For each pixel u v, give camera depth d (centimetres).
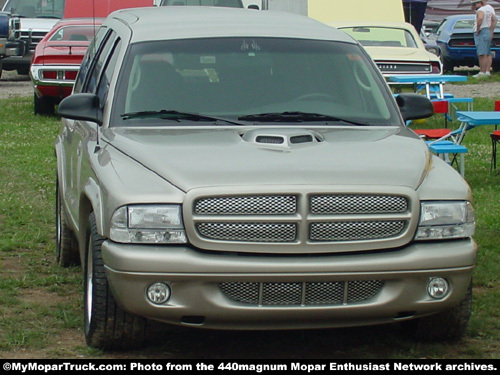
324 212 549
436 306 567
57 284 781
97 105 677
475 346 623
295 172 559
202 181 549
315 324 557
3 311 698
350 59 734
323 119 676
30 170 1377
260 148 600
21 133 1800
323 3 2333
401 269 552
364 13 2314
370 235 555
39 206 1125
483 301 728
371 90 716
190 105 672
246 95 684
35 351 606
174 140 618
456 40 3100
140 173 570
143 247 545
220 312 542
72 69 1991
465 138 1716
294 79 701
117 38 747
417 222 564
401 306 559
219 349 612
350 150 606
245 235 544
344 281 548
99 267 578
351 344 627
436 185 579
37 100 2072
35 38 2816
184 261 536
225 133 636
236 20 767
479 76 2920
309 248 545
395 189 558
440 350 614
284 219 543
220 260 537
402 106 717
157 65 694
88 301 616
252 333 647
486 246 916
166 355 598
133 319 582
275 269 538
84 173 648
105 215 564
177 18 770
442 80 1730
